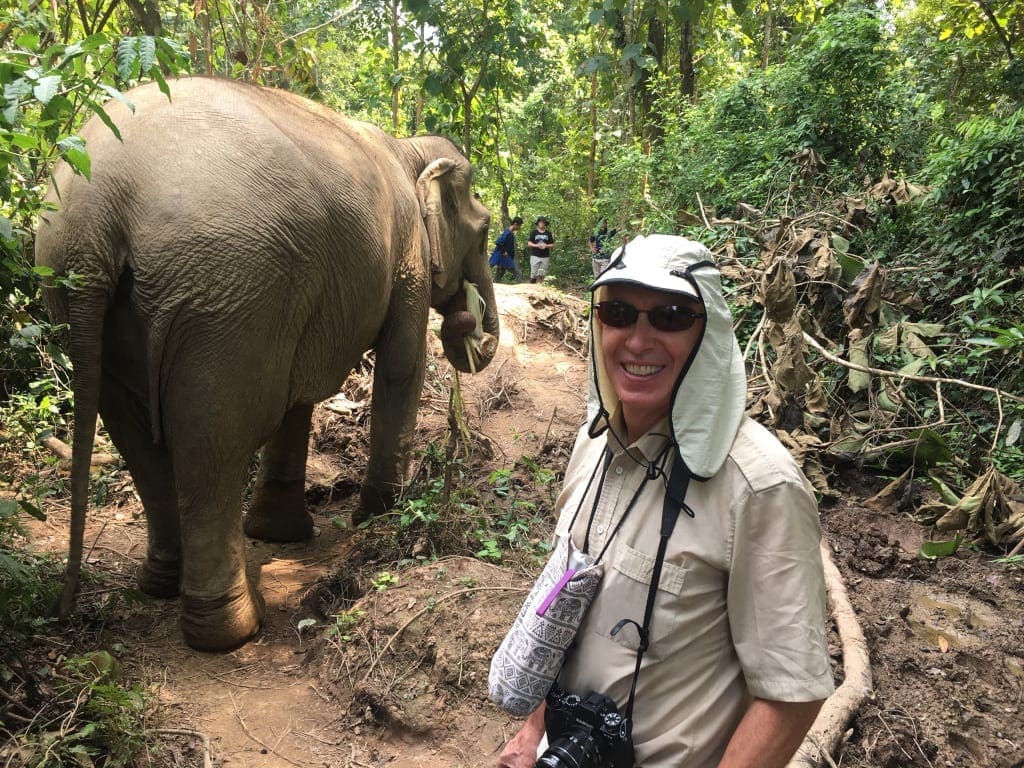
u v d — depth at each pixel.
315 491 5.50
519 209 17.70
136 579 4.02
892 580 4.32
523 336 8.37
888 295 6.16
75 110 3.10
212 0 6.98
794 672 1.41
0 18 3.84
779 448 1.49
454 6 9.04
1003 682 3.46
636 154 11.16
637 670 1.53
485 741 2.99
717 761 1.55
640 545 1.56
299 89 8.29
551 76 16.83
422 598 3.52
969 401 5.77
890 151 9.23
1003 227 6.10
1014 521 4.57
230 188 3.12
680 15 8.02
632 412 1.62
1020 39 11.18
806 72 9.54
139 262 3.04
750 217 7.79
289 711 3.19
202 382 3.15
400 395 4.83
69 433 5.37
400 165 4.82
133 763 2.72
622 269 1.53
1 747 2.58
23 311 3.58
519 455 5.95
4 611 2.89
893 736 3.04
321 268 3.48
